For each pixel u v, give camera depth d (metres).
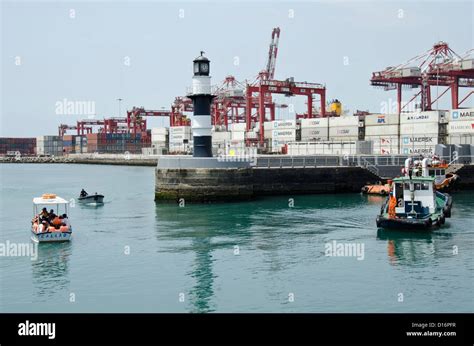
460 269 30.08
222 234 40.16
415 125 94.50
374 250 34.66
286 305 24.38
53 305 24.80
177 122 192.12
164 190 59.94
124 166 199.38
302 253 33.88
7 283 28.06
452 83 116.50
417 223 39.66
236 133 137.75
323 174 71.12
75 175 136.12
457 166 75.12
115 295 26.00
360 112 155.12
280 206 56.53
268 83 124.38
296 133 117.50
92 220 48.06
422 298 25.20
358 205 57.56
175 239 38.44
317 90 127.50
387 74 122.00
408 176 45.53
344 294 25.83
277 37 166.62
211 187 59.28
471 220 46.06
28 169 188.00
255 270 30.03
